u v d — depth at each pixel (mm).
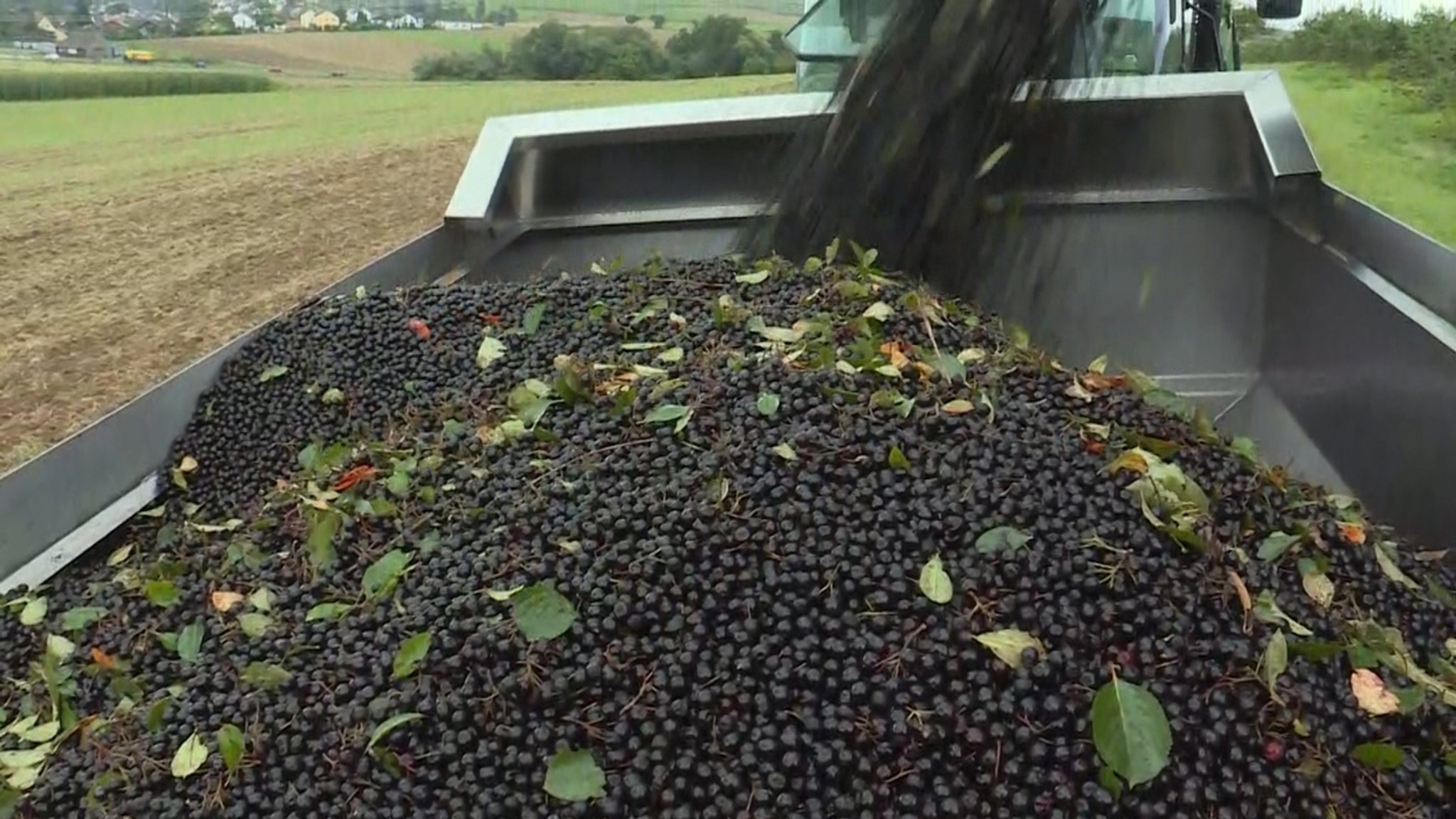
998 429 985
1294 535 969
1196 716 747
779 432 968
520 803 735
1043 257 1547
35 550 1130
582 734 757
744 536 845
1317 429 1409
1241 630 812
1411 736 801
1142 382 1204
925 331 1230
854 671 762
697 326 1263
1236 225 1551
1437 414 1145
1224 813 707
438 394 1289
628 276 1469
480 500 995
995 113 1434
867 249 1495
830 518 871
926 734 729
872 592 811
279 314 1528
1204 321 1571
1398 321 1226
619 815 719
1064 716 742
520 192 1672
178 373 1369
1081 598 813
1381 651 876
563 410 1116
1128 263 1558
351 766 772
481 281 1645
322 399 1332
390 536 1012
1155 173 1540
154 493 1273
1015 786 715
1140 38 1688
